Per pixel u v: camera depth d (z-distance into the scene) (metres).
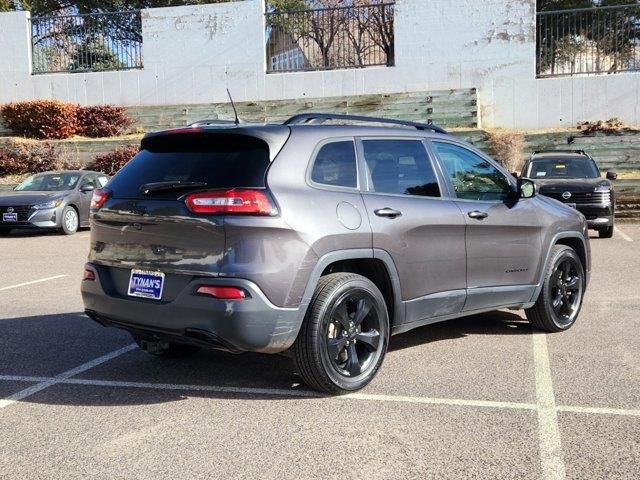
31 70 26.61
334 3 31.78
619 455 3.93
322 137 5.02
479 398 4.89
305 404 4.80
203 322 4.50
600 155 19.67
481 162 6.30
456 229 5.65
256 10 24.62
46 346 6.43
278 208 4.54
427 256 5.44
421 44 23.25
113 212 5.03
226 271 4.45
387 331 5.20
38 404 4.86
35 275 10.66
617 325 7.00
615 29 22.05
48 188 17.05
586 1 27.95
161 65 25.56
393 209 5.20
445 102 22.30
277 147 4.74
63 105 24.34
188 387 5.21
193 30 25.20
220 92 25.17
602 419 4.47
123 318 4.95
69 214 16.48
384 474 3.71
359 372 5.02
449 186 5.81
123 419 4.55
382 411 4.65
